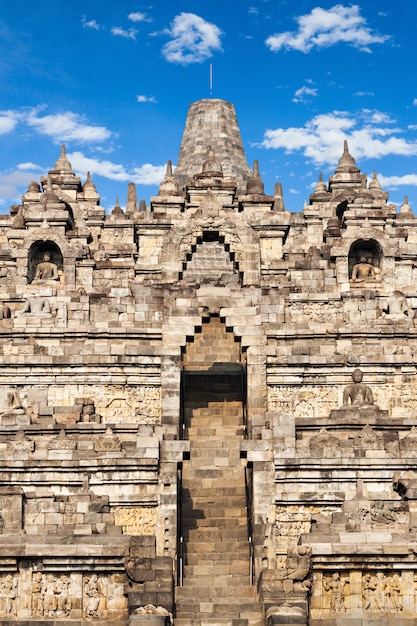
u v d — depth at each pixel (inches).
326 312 3206.2
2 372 2883.9
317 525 2199.8
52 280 3348.9
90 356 2876.5
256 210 3774.6
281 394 2851.9
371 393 2746.1
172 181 4003.4
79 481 2420.0
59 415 2657.5
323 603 2139.5
